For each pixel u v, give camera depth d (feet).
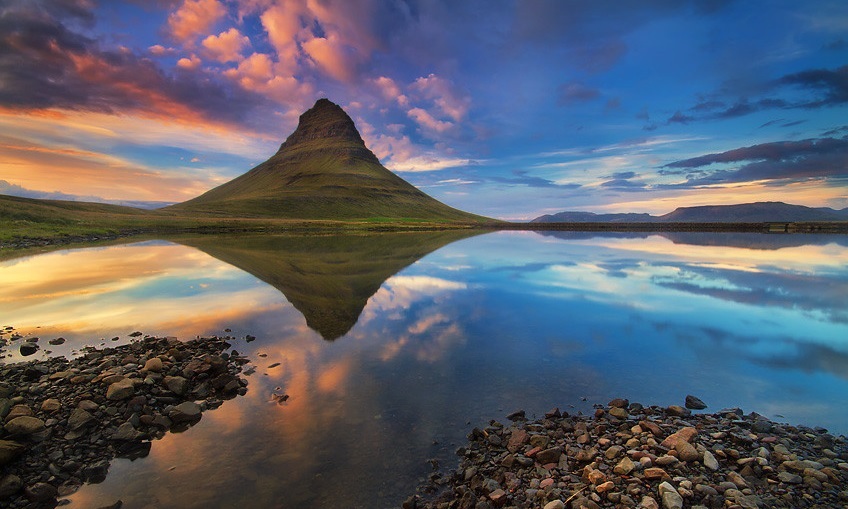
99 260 145.79
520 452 30.68
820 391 42.32
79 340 56.49
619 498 24.22
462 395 41.14
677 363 49.90
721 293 90.53
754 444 30.50
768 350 54.29
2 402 34.35
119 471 29.32
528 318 70.49
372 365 48.98
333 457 30.76
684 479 25.66
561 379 45.16
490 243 256.52
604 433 33.09
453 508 25.25
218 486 27.66
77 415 33.91
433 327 65.21
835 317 70.23
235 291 92.12
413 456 30.83
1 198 324.19
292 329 63.57
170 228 358.02
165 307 76.43
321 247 215.72
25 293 87.56
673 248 208.44
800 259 155.02
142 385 39.83
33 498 26.17
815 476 26.20
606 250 199.21
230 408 38.37
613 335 60.80
